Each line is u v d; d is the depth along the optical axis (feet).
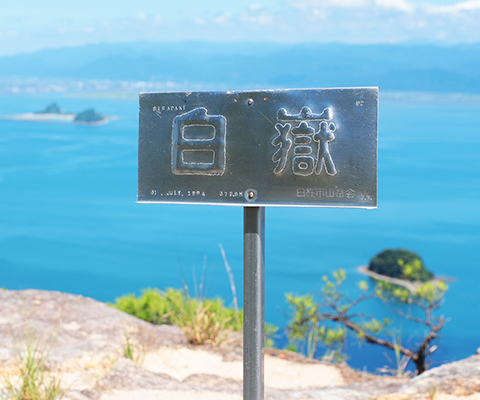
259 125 6.28
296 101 6.16
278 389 11.55
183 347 14.28
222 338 15.01
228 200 6.40
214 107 6.40
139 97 6.61
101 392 9.84
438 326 17.84
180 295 19.38
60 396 9.04
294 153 6.17
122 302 19.75
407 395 9.78
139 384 10.36
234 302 16.10
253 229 6.48
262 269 6.57
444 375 10.55
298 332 19.85
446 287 18.40
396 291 18.86
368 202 6.00
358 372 14.38
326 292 20.48
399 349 17.78
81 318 15.19
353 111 6.00
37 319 14.70
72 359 11.64
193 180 6.51
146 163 6.63
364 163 5.99
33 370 9.52
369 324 19.65
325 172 6.09
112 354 12.43
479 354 11.84
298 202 6.20
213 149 6.40
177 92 6.51
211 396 10.14
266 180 6.28
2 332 13.32
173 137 6.53
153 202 6.60
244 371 6.66
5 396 8.81
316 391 11.03
